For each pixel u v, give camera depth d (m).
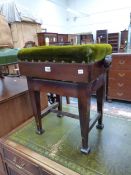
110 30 6.37
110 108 2.34
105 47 0.77
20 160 0.92
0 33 1.29
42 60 0.75
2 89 1.30
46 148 0.91
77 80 0.68
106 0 6.10
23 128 1.15
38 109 0.98
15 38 3.18
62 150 0.89
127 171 0.73
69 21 7.22
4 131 1.10
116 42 5.78
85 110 0.74
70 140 0.98
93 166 0.76
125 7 5.78
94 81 0.77
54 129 1.11
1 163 1.12
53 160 0.82
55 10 6.38
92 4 6.44
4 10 3.11
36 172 0.85
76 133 1.05
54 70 0.74
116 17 6.09
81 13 6.82
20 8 3.23
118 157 0.82
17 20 3.08
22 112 1.22
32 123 1.21
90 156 0.83
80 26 7.04
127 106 2.41
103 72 0.86
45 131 1.08
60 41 5.14
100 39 6.13
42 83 0.84
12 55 1.23
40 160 0.82
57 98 1.24
